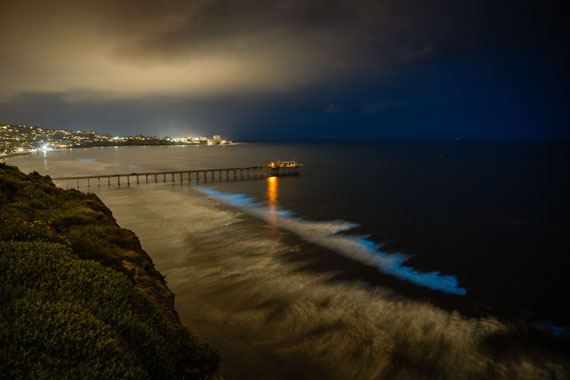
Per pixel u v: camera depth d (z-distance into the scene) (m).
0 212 12.93
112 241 16.22
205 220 46.03
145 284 12.01
